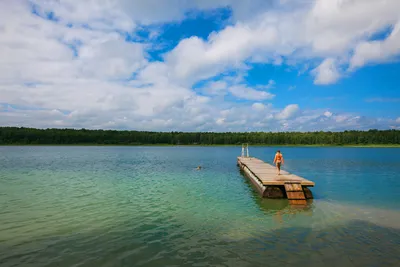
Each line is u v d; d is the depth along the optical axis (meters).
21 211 16.16
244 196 20.67
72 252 10.26
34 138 161.75
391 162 53.94
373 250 10.36
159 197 20.20
